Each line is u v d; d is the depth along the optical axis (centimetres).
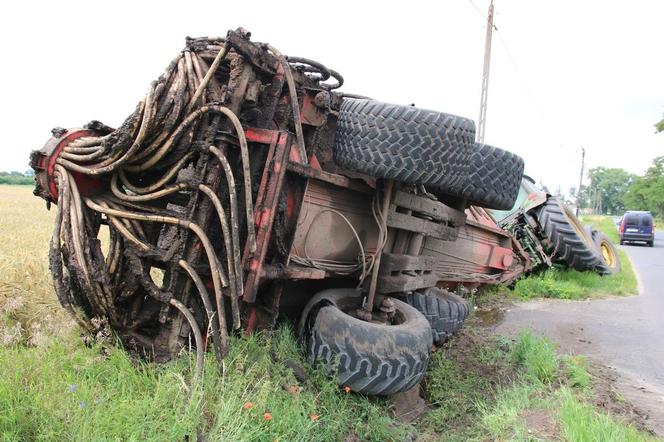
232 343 371
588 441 326
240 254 374
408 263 473
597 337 655
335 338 386
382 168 405
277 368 373
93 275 360
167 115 357
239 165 387
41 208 2247
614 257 1441
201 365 334
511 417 377
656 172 8725
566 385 446
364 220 490
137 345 375
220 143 364
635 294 1096
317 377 386
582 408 369
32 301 425
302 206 420
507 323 716
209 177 361
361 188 465
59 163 390
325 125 496
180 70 364
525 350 516
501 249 885
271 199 365
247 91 377
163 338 369
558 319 761
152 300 385
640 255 2486
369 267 453
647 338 661
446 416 421
